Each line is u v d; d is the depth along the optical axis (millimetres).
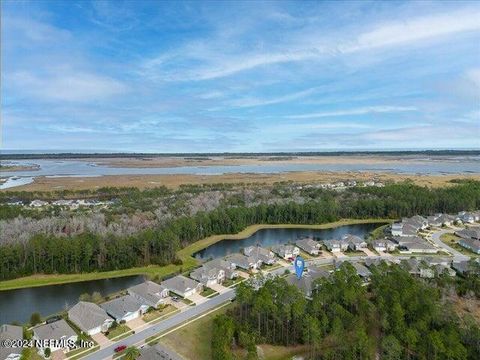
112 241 120250
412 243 136625
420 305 73188
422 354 64000
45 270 113188
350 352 65188
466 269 106438
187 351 70812
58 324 76938
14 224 139750
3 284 106188
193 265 120812
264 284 85062
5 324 79688
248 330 74688
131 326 80188
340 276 87250
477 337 65125
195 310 87562
